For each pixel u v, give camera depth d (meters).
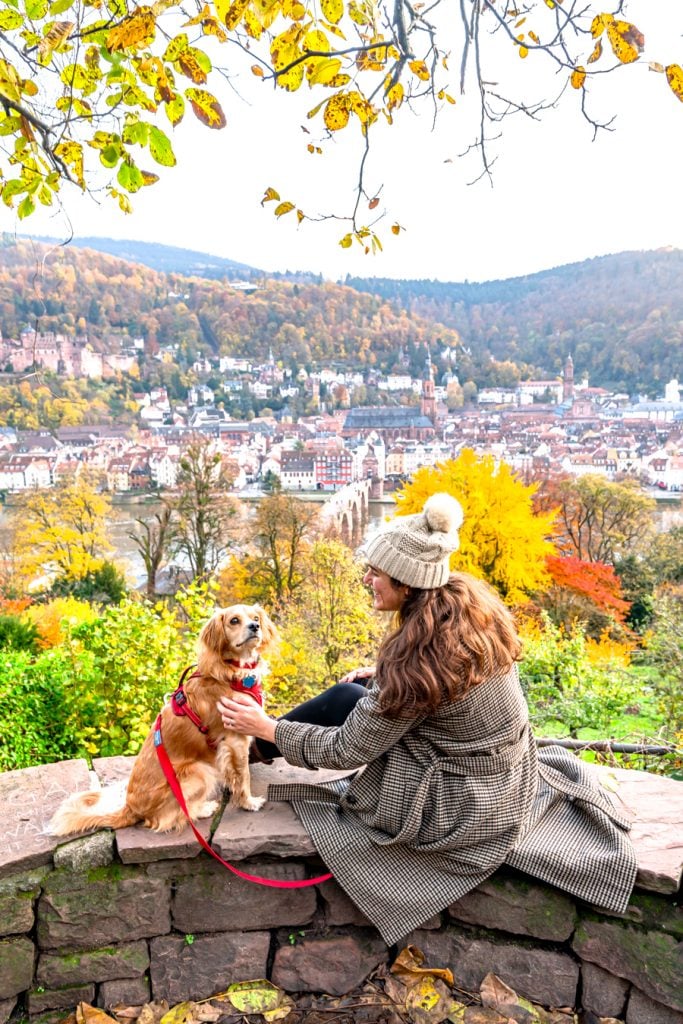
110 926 2.32
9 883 2.23
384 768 2.26
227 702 2.33
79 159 2.40
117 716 6.50
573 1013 2.31
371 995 2.38
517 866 2.26
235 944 2.40
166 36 2.11
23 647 10.54
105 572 37.69
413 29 2.69
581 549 40.38
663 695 10.85
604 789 2.56
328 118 2.54
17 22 2.16
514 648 2.15
